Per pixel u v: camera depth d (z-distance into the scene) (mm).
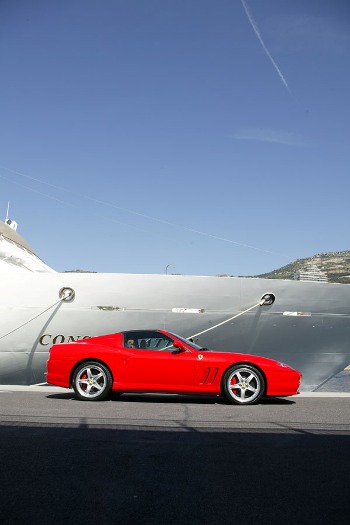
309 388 13336
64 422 6281
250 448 5145
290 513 3494
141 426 6145
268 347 12836
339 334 13164
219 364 8539
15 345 12047
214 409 7812
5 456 4664
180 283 12305
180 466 4488
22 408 7367
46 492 3793
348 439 5582
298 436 5715
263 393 8484
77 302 12086
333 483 4094
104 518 3371
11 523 3260
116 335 9070
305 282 12766
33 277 12086
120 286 12188
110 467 4418
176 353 8672
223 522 3344
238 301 12477
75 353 8734
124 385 8586
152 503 3637
